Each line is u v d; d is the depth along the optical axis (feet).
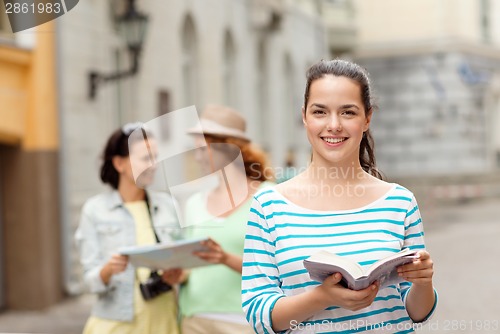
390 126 111.34
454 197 96.27
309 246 9.50
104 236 15.35
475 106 111.45
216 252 14.30
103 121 40.29
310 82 9.76
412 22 110.42
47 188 35.09
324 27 87.04
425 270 8.85
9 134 33.81
